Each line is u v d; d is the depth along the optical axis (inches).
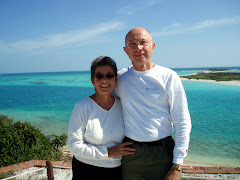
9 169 166.7
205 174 158.6
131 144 83.5
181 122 79.8
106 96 87.0
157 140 80.0
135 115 82.7
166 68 84.1
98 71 84.5
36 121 577.9
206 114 582.9
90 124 83.7
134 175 85.0
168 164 82.6
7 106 874.8
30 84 2313.0
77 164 84.8
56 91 1467.8
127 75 87.0
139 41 80.0
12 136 194.1
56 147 268.7
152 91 80.5
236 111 613.6
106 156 81.7
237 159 285.6
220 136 387.5
